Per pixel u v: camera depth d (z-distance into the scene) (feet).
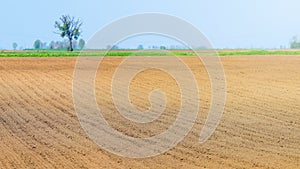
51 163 24.80
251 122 36.14
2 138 31.04
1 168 23.97
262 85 61.05
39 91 56.08
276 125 34.96
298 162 25.02
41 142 29.76
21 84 63.82
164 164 24.57
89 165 24.36
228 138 30.81
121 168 23.77
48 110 42.27
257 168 23.76
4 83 65.16
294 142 29.71
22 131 33.32
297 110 41.60
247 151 27.37
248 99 48.52
